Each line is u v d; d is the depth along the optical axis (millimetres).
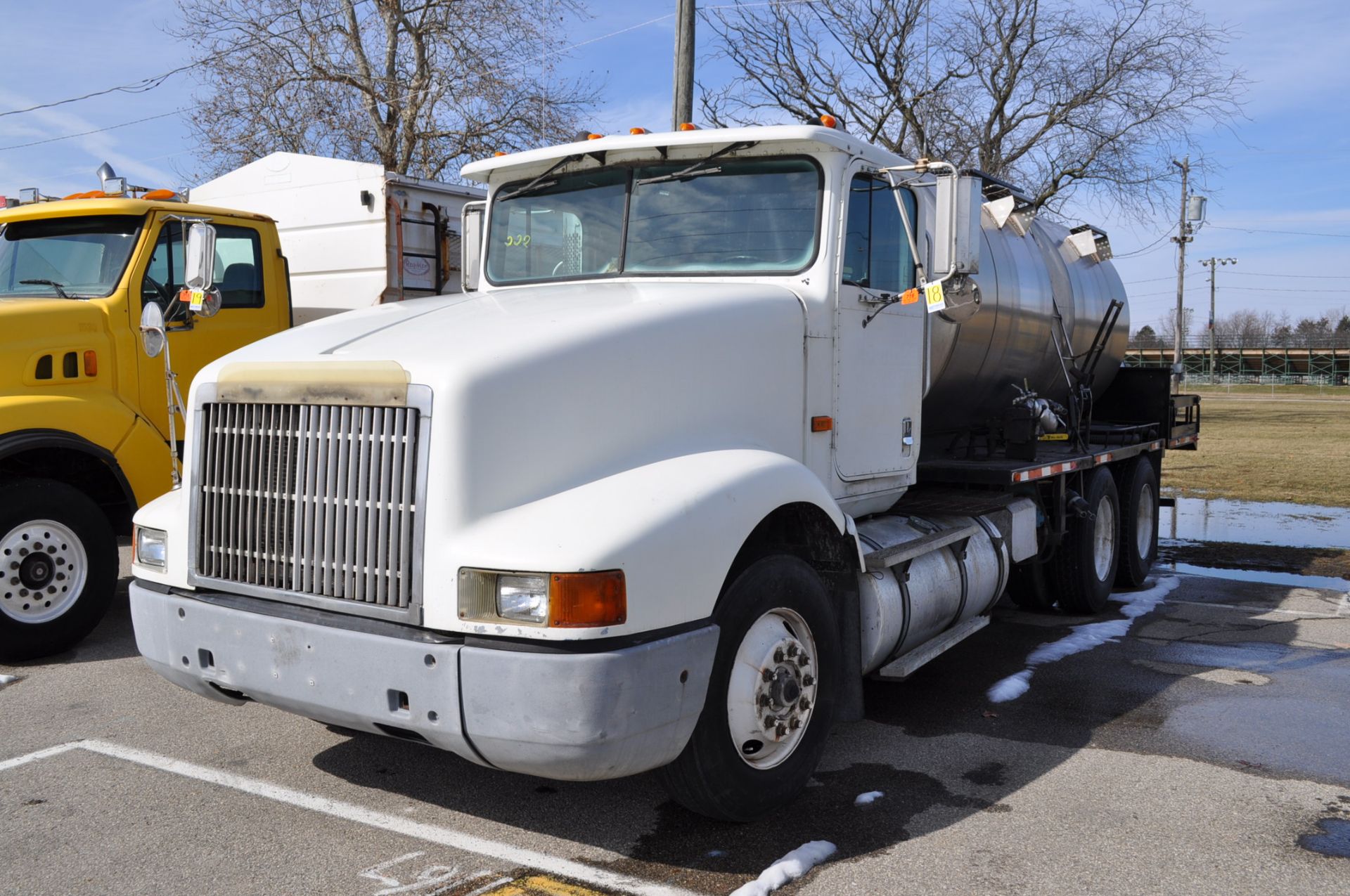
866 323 4914
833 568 4496
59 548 6152
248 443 3744
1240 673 6184
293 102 20391
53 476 6520
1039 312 7406
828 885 3490
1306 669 6273
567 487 3539
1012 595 7898
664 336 3898
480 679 3180
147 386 6703
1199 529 12406
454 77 20547
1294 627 7434
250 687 3637
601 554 3193
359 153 20875
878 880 3529
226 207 9570
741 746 3832
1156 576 9555
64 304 6367
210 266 5371
